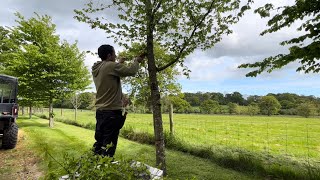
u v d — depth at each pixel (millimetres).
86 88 19172
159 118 5449
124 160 1592
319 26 5031
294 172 6023
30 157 7410
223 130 24203
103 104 2770
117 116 2771
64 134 12719
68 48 18188
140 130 12477
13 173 6035
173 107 11734
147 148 8930
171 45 5496
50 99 17891
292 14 5105
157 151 5383
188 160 7426
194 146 8797
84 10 5094
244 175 6133
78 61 18578
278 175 6035
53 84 17703
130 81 9703
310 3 4828
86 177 1436
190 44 5215
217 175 5988
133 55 5727
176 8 4922
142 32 5145
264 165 6723
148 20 4832
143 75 7840
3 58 20281
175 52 5566
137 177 1593
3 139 8688
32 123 20453
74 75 17875
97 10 5125
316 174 5719
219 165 6980
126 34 5203
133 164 1655
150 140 10719
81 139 10914
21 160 7184
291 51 5102
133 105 10391
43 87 17391
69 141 10086
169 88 10570
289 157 8398
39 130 14078
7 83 9812
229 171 6430
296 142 18453
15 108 8953
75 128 17016
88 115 41031
